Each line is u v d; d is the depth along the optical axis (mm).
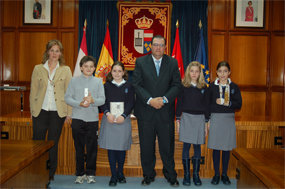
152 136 2699
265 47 5172
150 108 2664
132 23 4926
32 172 1490
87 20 5051
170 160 2740
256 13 5145
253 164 1370
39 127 2801
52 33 5234
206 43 5008
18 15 5258
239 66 5176
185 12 5000
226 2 5121
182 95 2795
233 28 5141
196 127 2738
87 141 2760
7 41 5277
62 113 2816
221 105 2803
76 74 4344
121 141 2678
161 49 2594
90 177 2850
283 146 5047
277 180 1133
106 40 4520
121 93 2715
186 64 4984
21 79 5270
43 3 5215
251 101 5184
